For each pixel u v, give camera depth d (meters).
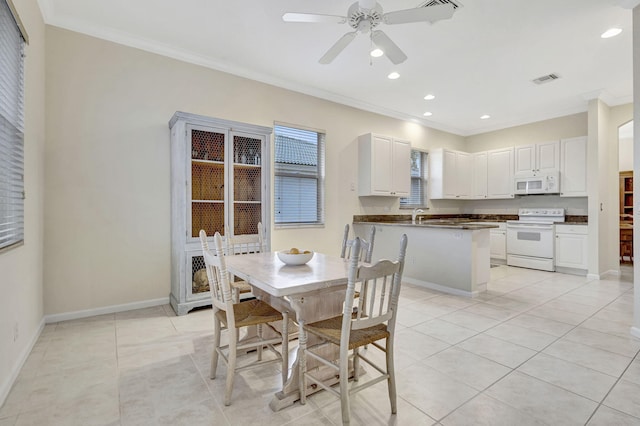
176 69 3.50
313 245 4.67
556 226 5.25
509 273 5.19
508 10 2.75
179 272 3.15
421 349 2.45
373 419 1.64
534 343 2.55
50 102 2.87
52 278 2.89
